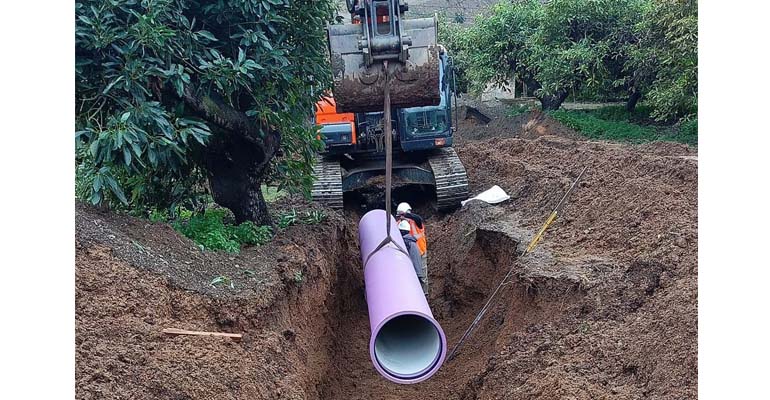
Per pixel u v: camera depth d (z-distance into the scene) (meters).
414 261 8.36
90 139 5.81
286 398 4.91
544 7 21.86
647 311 5.78
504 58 23.42
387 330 6.54
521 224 9.56
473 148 16.08
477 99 29.52
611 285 6.32
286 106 7.60
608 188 9.07
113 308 4.66
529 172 11.77
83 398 3.63
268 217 8.32
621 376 5.14
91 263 5.01
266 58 6.95
